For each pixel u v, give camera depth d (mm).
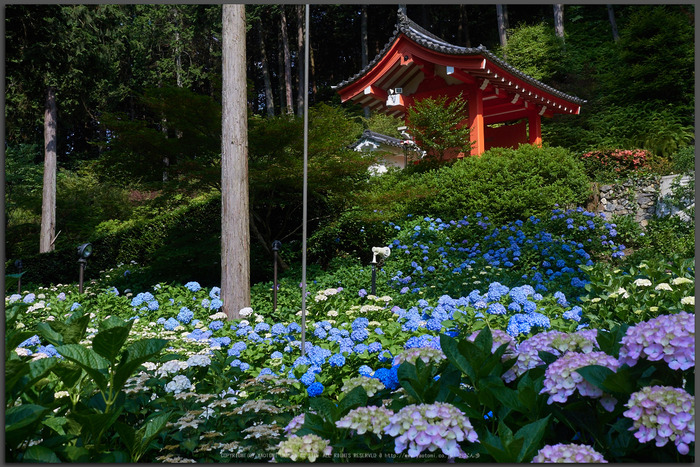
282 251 10125
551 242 7898
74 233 20141
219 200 11727
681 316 1332
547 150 10875
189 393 2131
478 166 10656
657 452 1321
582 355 1453
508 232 8766
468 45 27703
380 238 10031
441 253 8219
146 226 13492
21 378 1514
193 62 29062
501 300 5008
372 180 11359
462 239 9031
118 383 1568
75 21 17984
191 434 1974
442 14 29703
